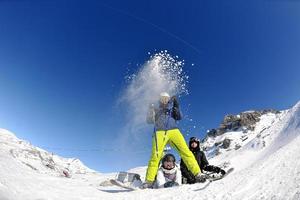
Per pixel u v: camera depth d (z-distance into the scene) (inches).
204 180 297.3
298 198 192.4
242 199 213.0
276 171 244.7
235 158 1510.8
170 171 303.6
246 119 2780.5
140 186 312.2
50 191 203.0
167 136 307.6
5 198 160.6
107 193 241.9
